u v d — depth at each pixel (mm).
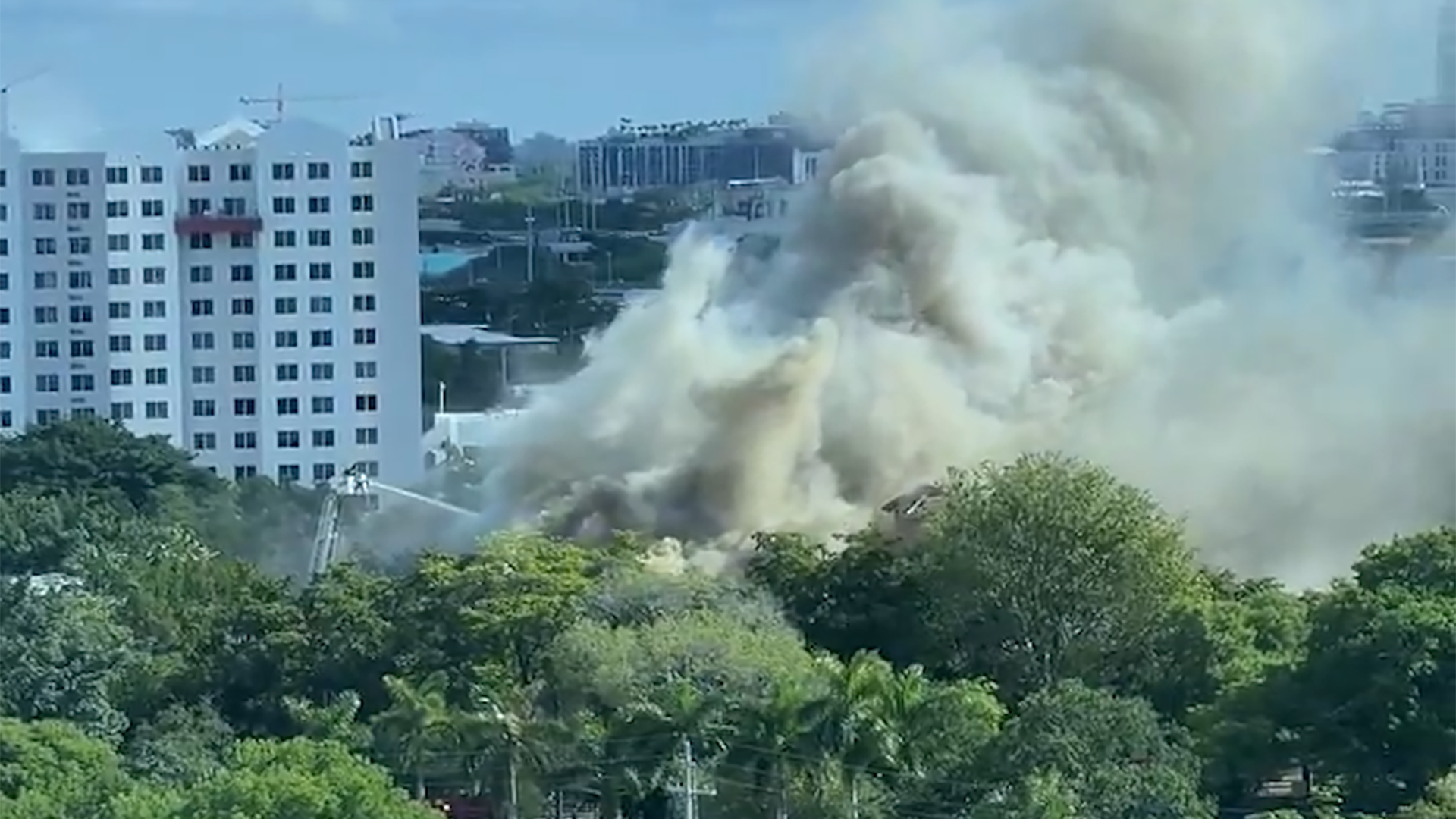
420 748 153625
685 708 149750
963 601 174500
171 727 171125
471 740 153375
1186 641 169750
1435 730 150250
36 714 173875
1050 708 148125
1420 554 169250
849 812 145625
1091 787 143000
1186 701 167750
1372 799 149500
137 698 178000
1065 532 172500
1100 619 172125
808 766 146875
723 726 149250
